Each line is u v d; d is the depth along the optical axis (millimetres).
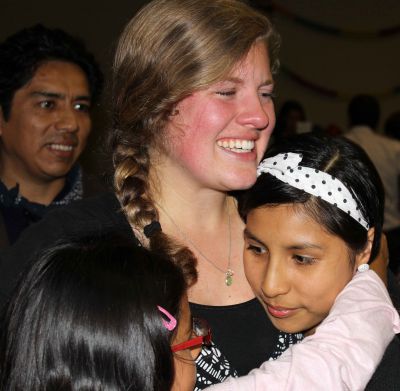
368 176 1460
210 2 1358
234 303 1473
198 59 1323
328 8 7426
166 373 1062
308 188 1393
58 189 2363
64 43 2324
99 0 6465
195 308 1414
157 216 1466
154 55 1356
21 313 1088
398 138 4891
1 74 2260
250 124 1376
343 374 1265
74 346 1023
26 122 2250
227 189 1415
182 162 1420
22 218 2234
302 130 4812
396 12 7523
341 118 7496
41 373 1032
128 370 1018
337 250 1417
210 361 1385
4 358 1090
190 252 1428
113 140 1513
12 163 2318
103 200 1466
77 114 2350
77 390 1009
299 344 1320
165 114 1393
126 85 1419
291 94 7402
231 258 1516
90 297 1049
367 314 1358
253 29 1352
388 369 1345
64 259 1109
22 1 6234
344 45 7465
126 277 1080
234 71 1352
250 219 1458
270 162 1448
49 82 2270
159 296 1098
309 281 1409
